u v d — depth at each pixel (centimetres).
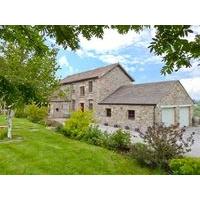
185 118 2619
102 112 3061
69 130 1648
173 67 503
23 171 859
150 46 498
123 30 529
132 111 2622
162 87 2567
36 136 1602
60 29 533
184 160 826
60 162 982
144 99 2523
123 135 1295
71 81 3706
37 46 558
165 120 2439
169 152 942
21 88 446
